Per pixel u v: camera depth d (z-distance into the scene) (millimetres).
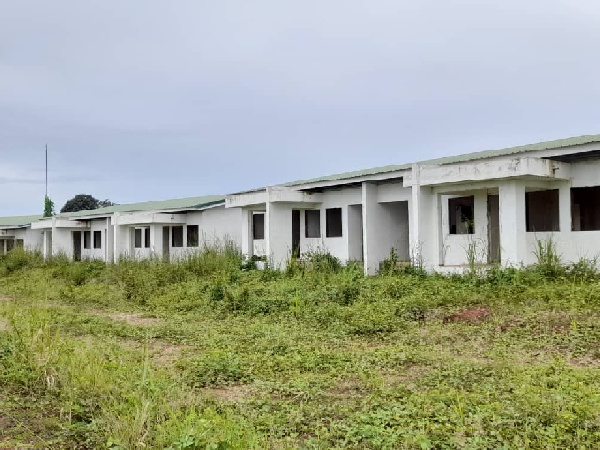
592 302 10531
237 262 21391
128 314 13906
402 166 20734
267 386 6773
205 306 14000
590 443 4605
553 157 14672
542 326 9336
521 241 14773
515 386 6211
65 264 26812
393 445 4746
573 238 14711
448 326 10070
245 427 4977
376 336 9875
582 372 6703
